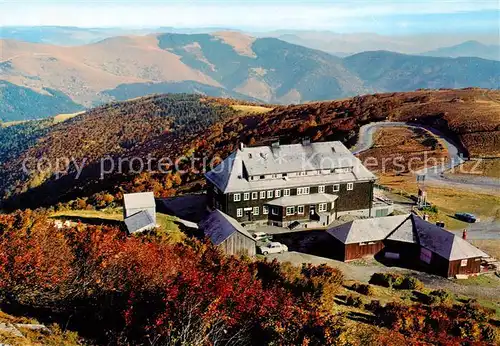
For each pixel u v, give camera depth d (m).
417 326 37.06
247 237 56.78
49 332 26.78
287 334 28.52
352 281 51.12
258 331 28.83
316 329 29.45
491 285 52.19
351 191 73.75
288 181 70.38
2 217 46.53
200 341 25.44
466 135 117.38
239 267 42.47
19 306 30.31
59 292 32.03
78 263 34.69
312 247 62.69
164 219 65.56
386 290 48.81
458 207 77.44
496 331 37.59
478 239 64.56
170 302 28.36
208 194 75.69
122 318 29.22
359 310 40.53
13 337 24.06
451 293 49.75
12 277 31.31
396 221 60.78
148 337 25.91
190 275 31.12
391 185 89.75
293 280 43.53
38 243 35.41
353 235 58.16
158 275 32.66
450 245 54.34
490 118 126.31
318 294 40.28
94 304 31.16
